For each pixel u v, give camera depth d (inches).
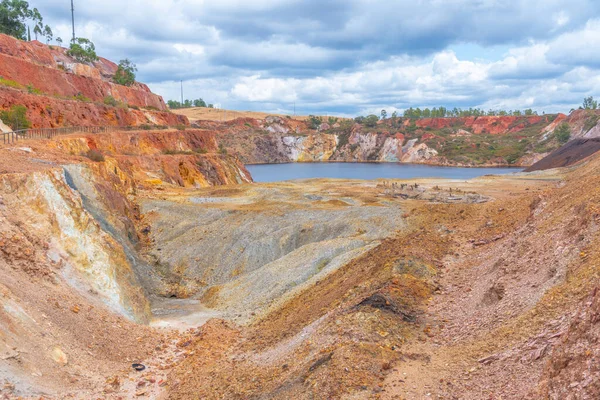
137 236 1640.0
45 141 1781.5
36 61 3444.9
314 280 1093.8
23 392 555.8
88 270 994.1
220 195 2199.8
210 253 1533.0
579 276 510.9
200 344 899.4
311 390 530.9
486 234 997.8
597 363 342.0
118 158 2331.4
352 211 1657.2
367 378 520.4
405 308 687.7
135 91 4434.1
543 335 465.1
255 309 1083.3
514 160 6953.7
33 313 709.3
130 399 666.8
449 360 527.8
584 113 7076.8
